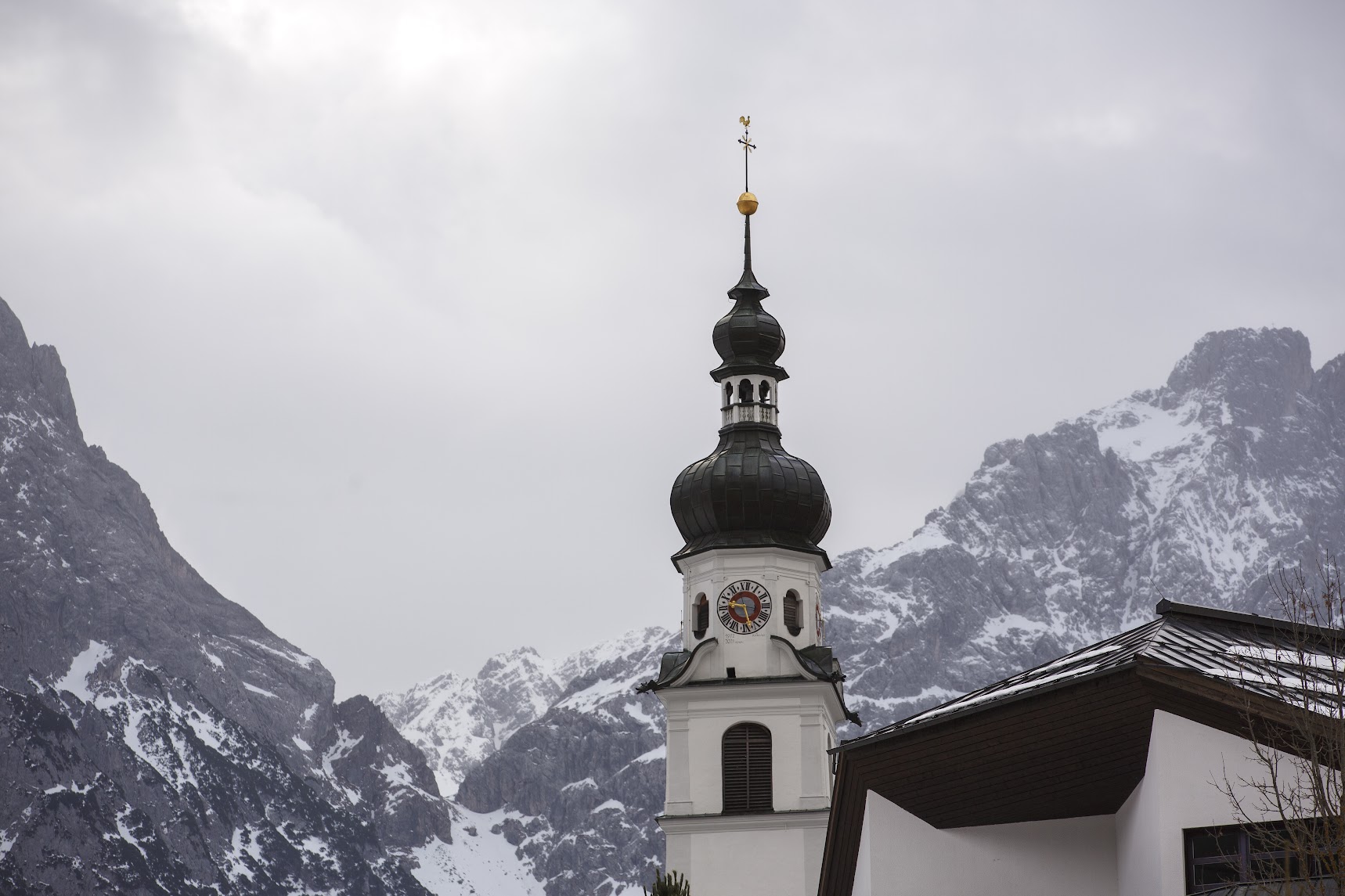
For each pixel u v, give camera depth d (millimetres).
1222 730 75250
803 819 156875
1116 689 78125
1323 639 83688
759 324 180125
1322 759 70688
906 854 87375
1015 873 85125
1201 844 75062
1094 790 82125
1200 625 85250
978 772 84750
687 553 169875
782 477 171125
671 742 160875
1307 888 66688
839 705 166625
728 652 164500
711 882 156250
